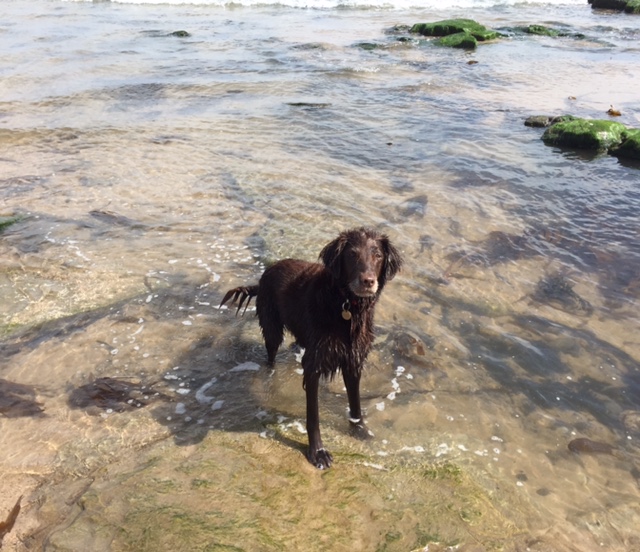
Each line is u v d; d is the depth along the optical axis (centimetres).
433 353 183
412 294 213
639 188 305
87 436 145
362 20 852
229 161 333
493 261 235
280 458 139
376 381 171
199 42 663
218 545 113
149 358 177
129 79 504
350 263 135
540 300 211
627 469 142
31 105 428
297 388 167
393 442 148
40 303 202
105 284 214
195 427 150
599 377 174
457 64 595
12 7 871
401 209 277
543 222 267
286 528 119
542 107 448
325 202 282
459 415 158
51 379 167
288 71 545
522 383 171
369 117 419
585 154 356
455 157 345
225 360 178
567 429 154
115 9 888
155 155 341
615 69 570
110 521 118
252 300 207
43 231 251
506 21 862
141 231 253
